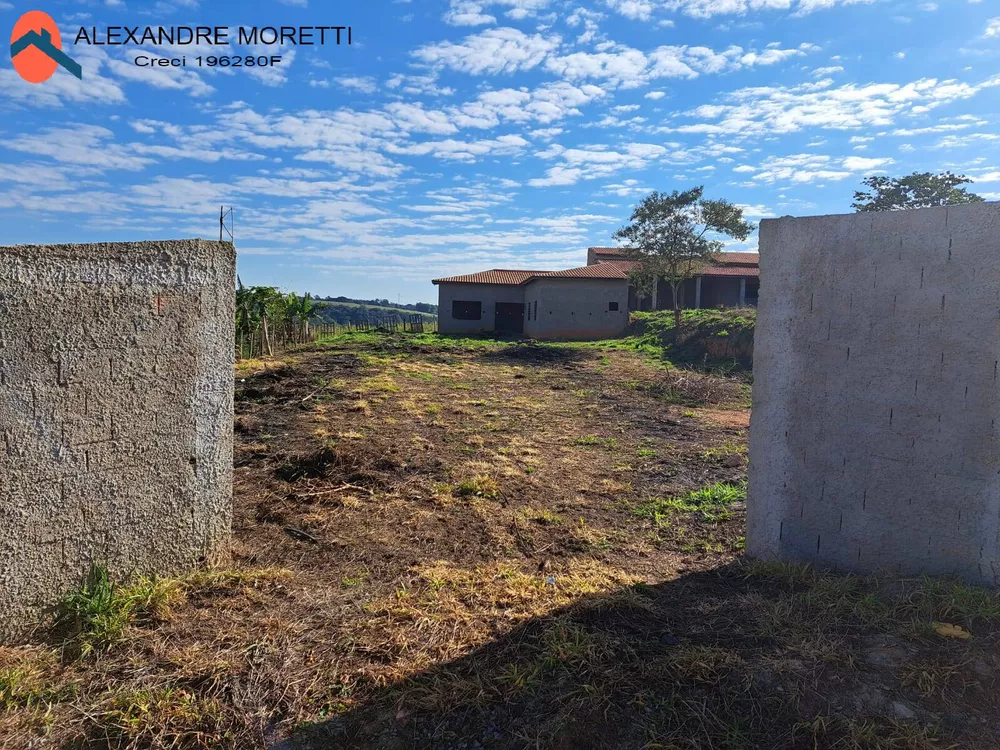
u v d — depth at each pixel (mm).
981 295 3217
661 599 3588
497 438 8227
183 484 3619
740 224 23219
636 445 8055
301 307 23500
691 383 13203
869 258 3539
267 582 3727
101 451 3184
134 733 2400
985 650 2750
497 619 3312
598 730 2459
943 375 3357
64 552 3070
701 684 2695
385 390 11688
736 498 5625
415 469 6535
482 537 4703
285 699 2635
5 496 2822
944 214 3295
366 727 2488
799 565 3830
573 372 15953
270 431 8148
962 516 3352
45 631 2994
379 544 4488
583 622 3258
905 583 3412
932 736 2322
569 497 5762
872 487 3615
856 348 3615
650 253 24156
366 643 3055
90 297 3059
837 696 2568
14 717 2467
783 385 3896
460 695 2650
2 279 2727
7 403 2793
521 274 35469
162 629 3123
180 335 3510
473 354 19656
